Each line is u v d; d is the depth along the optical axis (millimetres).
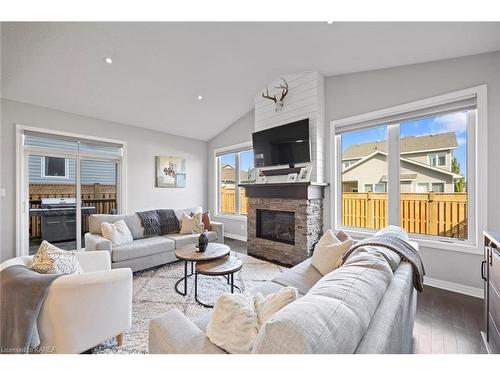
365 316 874
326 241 2363
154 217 4055
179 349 1049
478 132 2420
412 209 2971
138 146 4910
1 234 3445
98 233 3459
